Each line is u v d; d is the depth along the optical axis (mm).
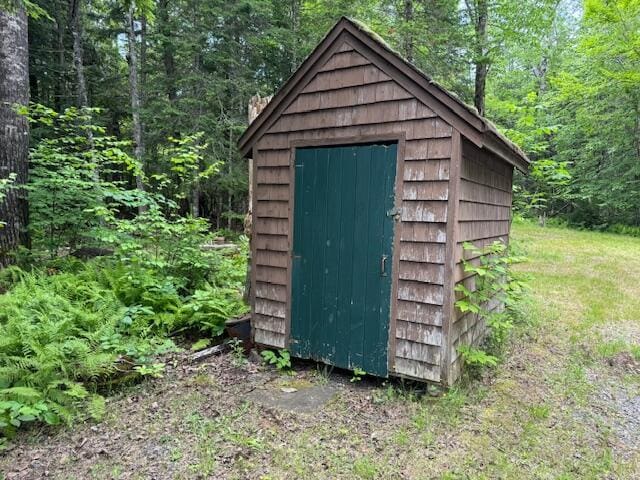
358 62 3590
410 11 10148
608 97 15859
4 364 3230
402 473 2498
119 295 4902
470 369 3879
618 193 16891
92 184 6191
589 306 6391
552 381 3842
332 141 3758
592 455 2744
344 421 3094
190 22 12727
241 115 13078
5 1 5289
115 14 12602
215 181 12438
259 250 4312
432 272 3311
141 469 2547
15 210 5852
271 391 3602
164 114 11898
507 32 10547
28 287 4758
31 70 12172
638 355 4480
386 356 3541
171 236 6121
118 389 3543
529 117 8000
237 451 2715
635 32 13852
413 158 3369
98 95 13695
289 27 13820
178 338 4723
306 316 3996
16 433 2898
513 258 4301
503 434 2943
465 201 3508
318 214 3879
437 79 10570
